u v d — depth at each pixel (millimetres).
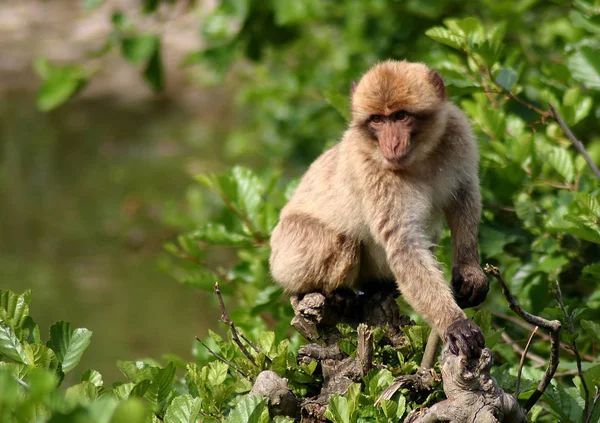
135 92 39781
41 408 5715
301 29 17922
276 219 11844
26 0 48281
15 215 27703
